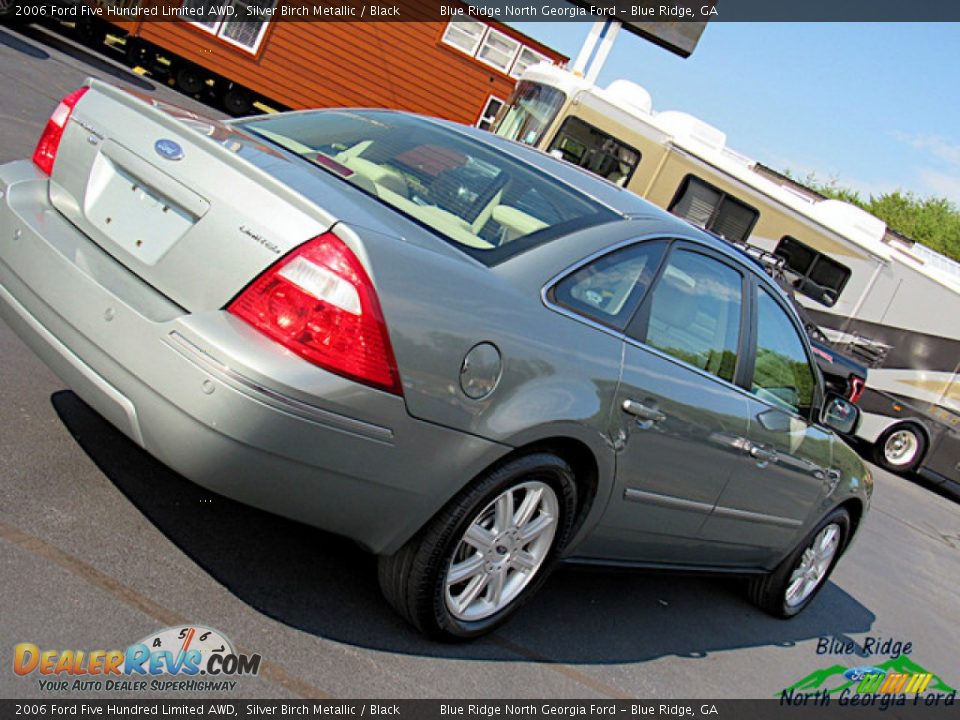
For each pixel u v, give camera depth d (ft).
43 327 9.32
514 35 71.15
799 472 14.66
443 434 8.98
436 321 8.73
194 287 8.60
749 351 13.34
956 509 39.99
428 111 71.61
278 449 8.18
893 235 46.62
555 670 11.14
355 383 8.29
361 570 11.28
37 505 9.93
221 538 10.69
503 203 10.84
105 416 9.10
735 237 44.65
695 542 13.37
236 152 9.65
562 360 9.95
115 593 9.04
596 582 14.53
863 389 40.24
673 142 43.93
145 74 67.62
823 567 17.20
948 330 42.11
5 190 9.93
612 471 10.88
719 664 13.53
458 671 10.18
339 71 69.10
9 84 37.17
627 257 11.14
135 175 9.34
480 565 10.29
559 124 44.32
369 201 9.71
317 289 8.23
